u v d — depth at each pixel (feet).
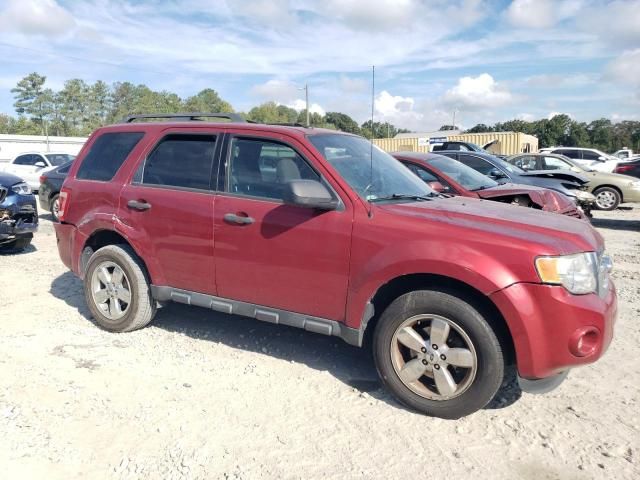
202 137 14.60
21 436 10.34
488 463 9.86
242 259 13.38
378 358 11.87
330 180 12.51
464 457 10.03
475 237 10.90
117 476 9.29
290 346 15.26
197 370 13.52
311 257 12.40
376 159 14.82
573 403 12.12
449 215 11.87
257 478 9.30
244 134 13.96
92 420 11.03
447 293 11.08
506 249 10.57
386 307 12.11
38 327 16.26
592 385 13.01
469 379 10.96
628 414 11.64
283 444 10.33
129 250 15.58
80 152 17.24
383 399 12.21
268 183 13.34
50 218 41.57
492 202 14.71
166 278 14.89
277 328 16.70
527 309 10.29
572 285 10.41
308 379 13.16
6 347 14.61
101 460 9.73
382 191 13.11
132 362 13.87
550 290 10.27
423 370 11.38
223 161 14.05
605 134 343.46
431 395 11.39
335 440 10.51
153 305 15.71
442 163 26.32
